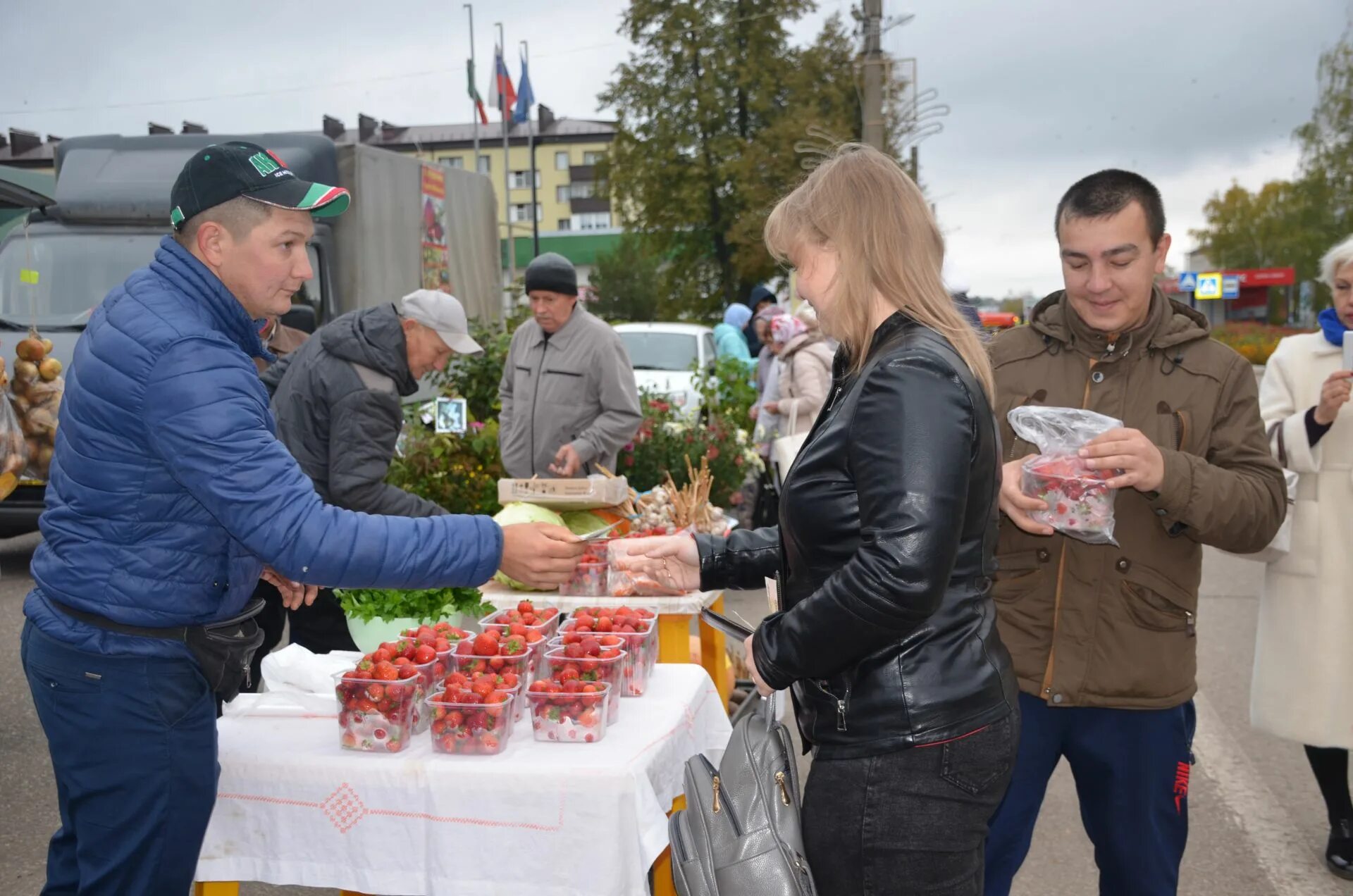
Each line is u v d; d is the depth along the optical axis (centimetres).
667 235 3566
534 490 404
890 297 195
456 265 1120
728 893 192
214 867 249
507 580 398
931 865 188
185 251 225
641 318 6112
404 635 279
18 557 891
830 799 192
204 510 221
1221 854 402
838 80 3353
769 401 913
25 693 570
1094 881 383
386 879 243
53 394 450
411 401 863
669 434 851
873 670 188
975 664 191
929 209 201
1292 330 4916
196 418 210
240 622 235
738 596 831
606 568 381
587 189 9181
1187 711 268
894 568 174
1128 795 264
